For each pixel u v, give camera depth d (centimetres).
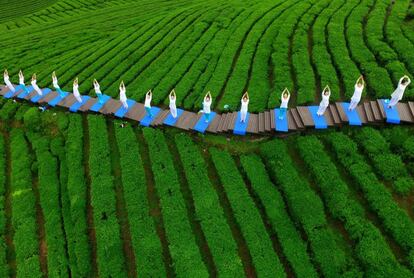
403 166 2041
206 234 1975
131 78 3272
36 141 2839
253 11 4000
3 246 2228
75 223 2184
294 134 2362
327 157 2166
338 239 1852
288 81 2745
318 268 1769
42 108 3078
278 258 1831
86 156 2614
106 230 2097
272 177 2208
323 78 2702
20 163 2680
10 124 3117
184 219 2069
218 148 2420
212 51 3375
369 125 2292
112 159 2544
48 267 2050
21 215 2339
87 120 2864
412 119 2214
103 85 3238
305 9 3766
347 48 3078
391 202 1883
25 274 2055
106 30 4459
